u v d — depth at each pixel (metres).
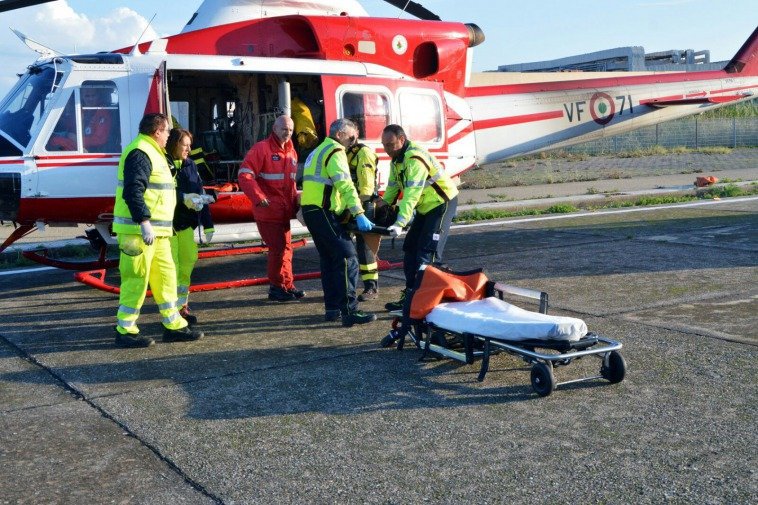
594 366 4.88
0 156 7.81
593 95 13.64
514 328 4.41
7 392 4.78
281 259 7.34
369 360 5.21
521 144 12.69
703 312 6.24
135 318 5.82
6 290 8.41
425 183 6.28
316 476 3.39
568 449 3.59
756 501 3.02
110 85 8.12
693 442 3.63
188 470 3.50
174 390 4.69
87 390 4.75
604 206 15.38
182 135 6.08
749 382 4.48
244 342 5.86
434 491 3.20
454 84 10.73
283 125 7.08
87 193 8.05
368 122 9.41
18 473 3.52
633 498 3.08
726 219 12.17
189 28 10.38
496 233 11.79
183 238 6.38
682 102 14.59
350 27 9.74
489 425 3.93
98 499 3.23
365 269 7.27
